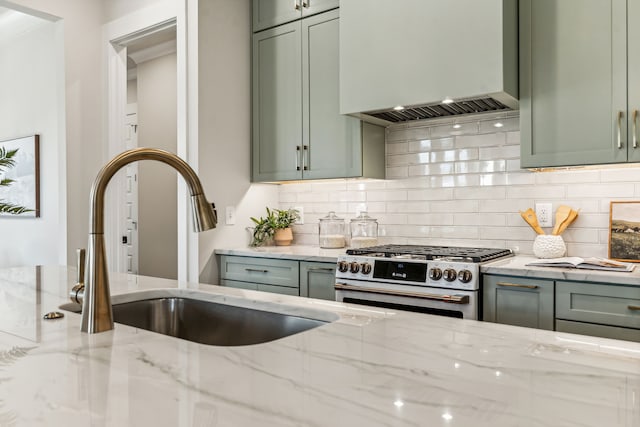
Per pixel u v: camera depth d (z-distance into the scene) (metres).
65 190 3.60
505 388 0.75
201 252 3.26
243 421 0.64
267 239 3.62
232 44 3.48
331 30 3.18
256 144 3.58
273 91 3.48
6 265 4.96
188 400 0.72
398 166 3.28
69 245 3.61
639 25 2.18
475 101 2.58
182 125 3.28
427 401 0.71
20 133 4.82
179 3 3.29
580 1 2.33
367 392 0.74
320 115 3.24
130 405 0.70
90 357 0.93
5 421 0.66
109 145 3.79
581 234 2.63
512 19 2.46
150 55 5.10
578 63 2.33
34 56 4.63
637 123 2.18
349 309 1.36
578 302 2.07
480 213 2.96
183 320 1.75
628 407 0.68
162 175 5.29
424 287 2.40
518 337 1.05
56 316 1.30
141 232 5.14
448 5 2.50
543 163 2.42
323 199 3.64
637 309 1.93
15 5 3.34
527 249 2.80
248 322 1.54
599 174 2.58
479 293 2.32
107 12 3.81
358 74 2.80
